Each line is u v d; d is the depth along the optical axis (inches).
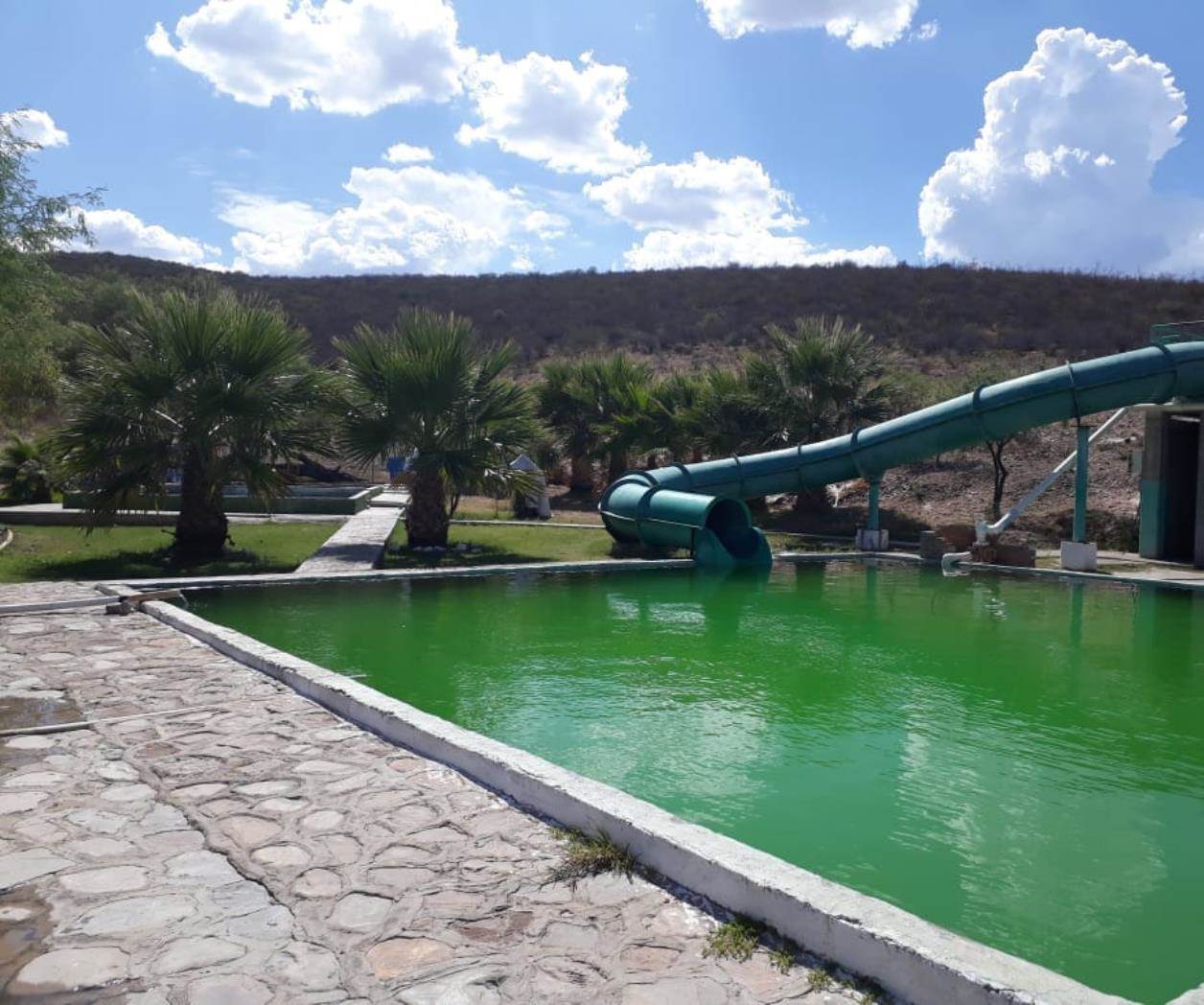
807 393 928.3
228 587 500.7
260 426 581.9
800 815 212.7
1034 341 1814.7
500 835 162.4
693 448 1065.5
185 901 136.7
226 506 930.7
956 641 410.6
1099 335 1791.3
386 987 115.3
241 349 575.5
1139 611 494.3
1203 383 634.8
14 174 610.5
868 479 762.8
